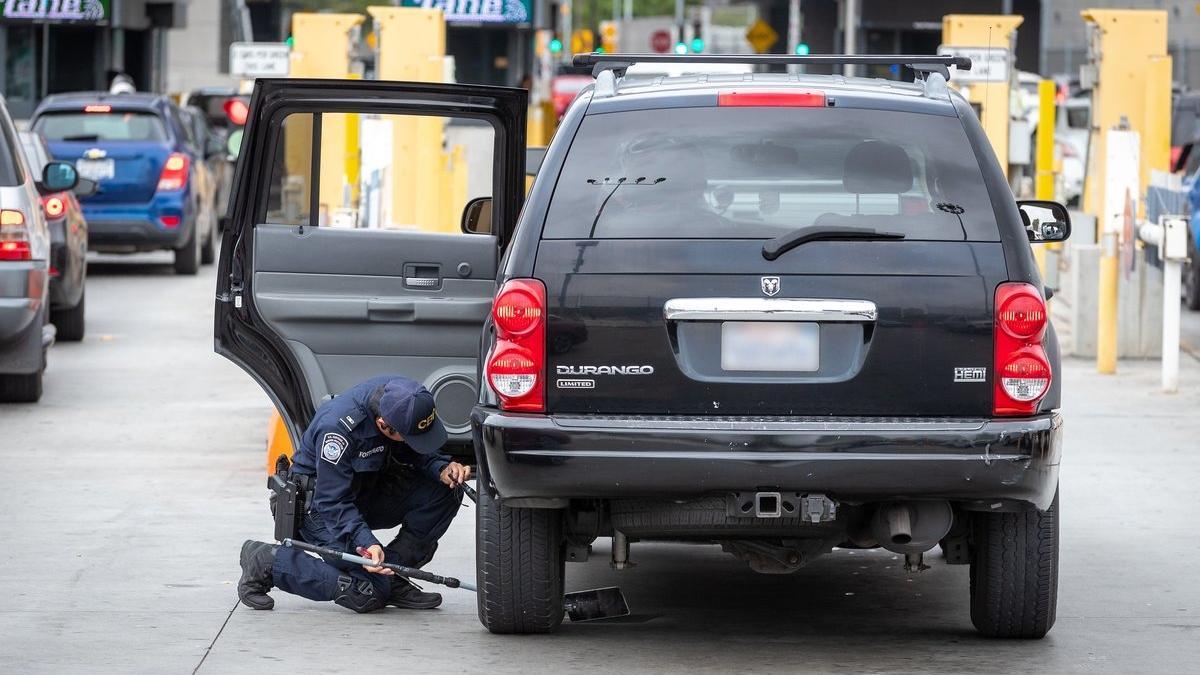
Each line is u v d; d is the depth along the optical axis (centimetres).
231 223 3148
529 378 2333
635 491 2317
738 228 2334
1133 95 6950
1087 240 6988
